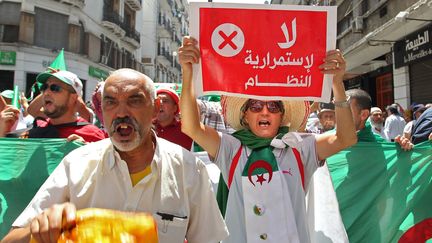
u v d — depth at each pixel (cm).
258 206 196
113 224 121
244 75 212
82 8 2050
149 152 169
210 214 172
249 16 212
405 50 1014
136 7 2778
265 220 194
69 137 269
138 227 122
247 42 212
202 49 211
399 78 1072
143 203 158
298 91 214
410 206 273
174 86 459
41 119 335
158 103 176
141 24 3047
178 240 158
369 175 282
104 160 162
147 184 160
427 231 271
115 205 157
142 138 159
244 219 201
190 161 174
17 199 261
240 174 208
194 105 207
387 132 758
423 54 920
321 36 214
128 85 157
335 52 211
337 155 290
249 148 213
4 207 259
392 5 1043
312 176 239
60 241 114
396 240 272
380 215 276
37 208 150
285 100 219
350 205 281
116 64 2534
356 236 276
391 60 1169
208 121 422
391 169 280
